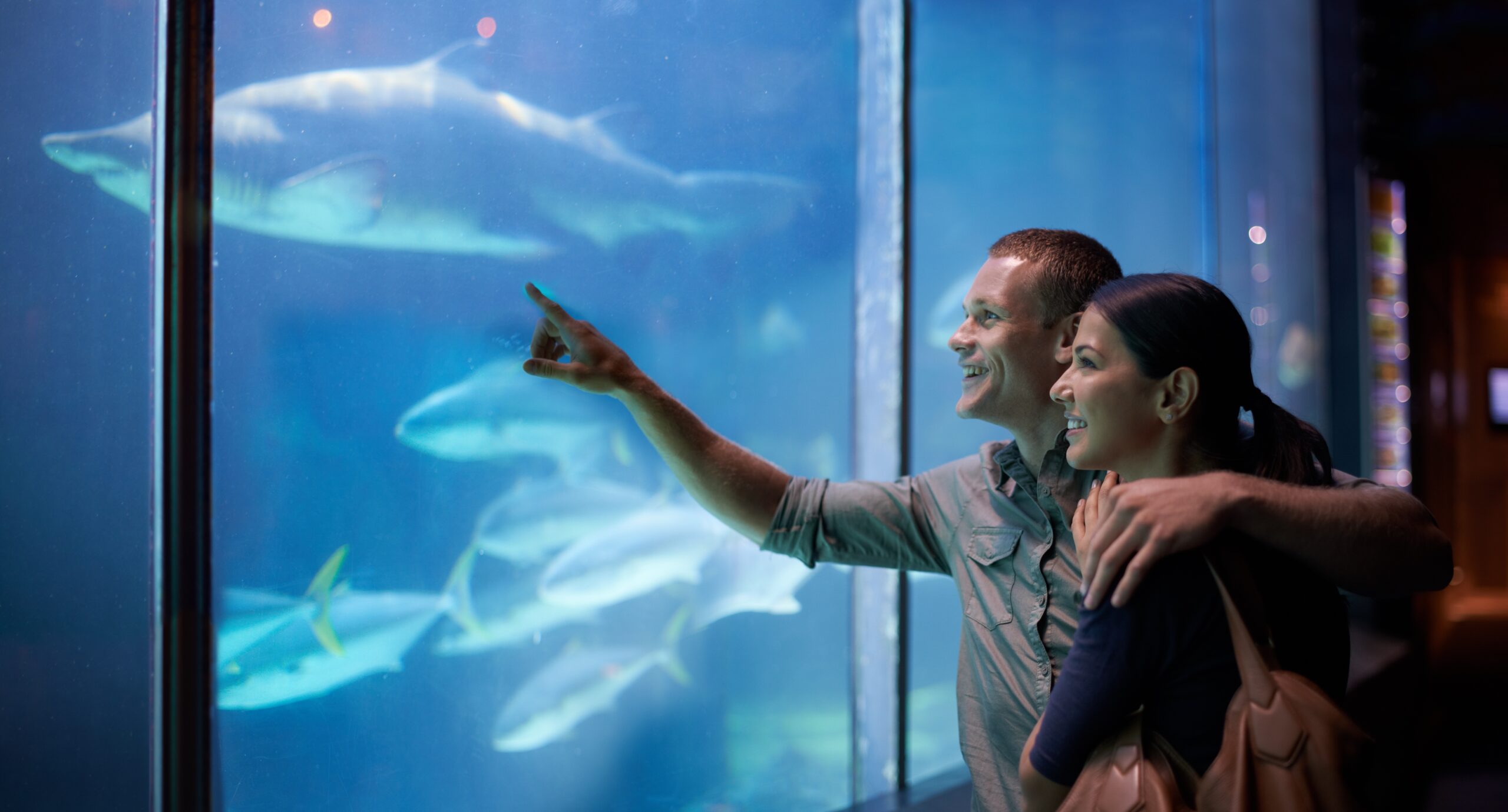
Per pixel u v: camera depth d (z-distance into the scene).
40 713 1.31
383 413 1.50
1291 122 4.93
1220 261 4.20
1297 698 0.91
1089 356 1.14
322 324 1.44
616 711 1.83
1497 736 4.16
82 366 1.29
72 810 1.30
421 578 1.55
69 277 1.27
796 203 2.06
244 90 1.36
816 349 2.14
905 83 2.29
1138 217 3.72
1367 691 3.30
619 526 1.82
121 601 1.28
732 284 1.94
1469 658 4.93
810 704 2.18
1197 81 4.00
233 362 1.36
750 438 2.00
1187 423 1.12
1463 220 5.60
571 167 1.68
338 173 1.44
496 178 1.59
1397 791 3.52
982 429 3.04
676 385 1.86
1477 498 5.66
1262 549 1.06
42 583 1.31
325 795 1.46
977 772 1.37
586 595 1.76
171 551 1.17
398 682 1.53
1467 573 5.62
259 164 1.38
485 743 1.64
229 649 1.36
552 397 1.71
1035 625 1.30
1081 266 1.38
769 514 1.52
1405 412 5.32
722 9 1.88
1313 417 5.16
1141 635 0.98
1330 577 1.05
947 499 1.50
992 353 1.38
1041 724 1.06
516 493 1.67
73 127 1.27
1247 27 4.36
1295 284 4.99
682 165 1.83
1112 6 3.53
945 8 2.99
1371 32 5.12
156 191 1.19
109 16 1.23
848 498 1.53
